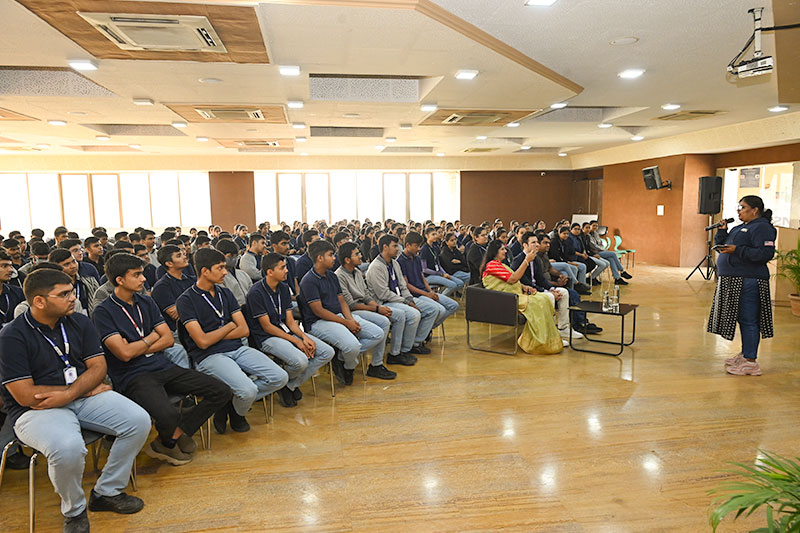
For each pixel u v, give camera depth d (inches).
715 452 117.6
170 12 123.0
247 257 223.9
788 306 267.3
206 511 97.0
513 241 285.9
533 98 239.3
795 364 178.9
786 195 361.7
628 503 98.3
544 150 544.1
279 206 587.5
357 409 144.7
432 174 611.5
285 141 407.5
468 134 377.4
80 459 88.2
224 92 219.9
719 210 369.4
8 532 91.2
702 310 270.1
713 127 371.2
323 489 104.1
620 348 201.9
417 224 410.6
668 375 169.8
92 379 97.0
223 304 130.6
